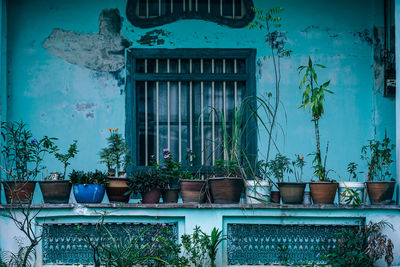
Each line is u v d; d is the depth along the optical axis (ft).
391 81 25.95
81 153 25.63
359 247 21.27
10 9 26.07
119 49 26.05
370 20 26.32
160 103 26.20
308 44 26.20
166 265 21.21
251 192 22.41
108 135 25.75
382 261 21.31
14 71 25.91
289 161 25.67
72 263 21.70
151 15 26.17
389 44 26.08
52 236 21.83
